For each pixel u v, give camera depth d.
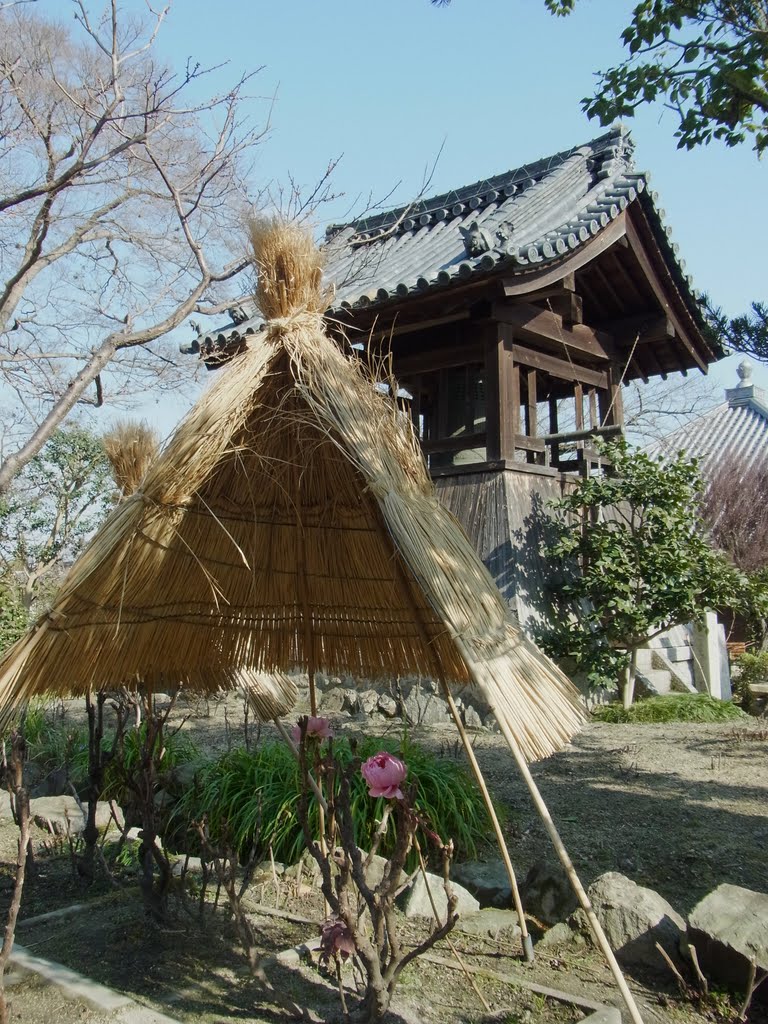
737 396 20.44
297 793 4.05
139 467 3.61
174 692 3.50
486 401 8.04
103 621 2.76
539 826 4.36
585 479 8.00
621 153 9.69
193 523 3.04
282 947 3.05
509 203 9.65
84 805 4.82
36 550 12.05
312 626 3.56
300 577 3.45
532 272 7.29
